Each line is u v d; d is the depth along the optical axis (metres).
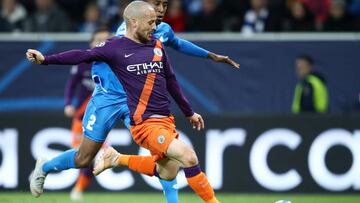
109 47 23.94
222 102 43.03
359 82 42.88
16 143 38.94
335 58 42.88
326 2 49.88
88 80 35.56
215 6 48.41
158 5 25.88
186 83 43.06
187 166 23.66
